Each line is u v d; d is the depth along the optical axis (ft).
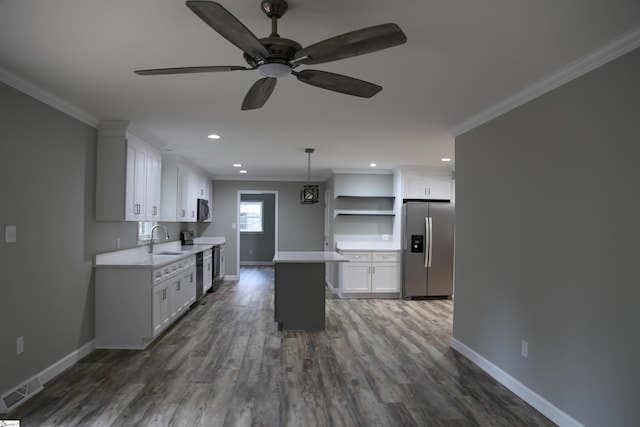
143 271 12.44
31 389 9.12
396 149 16.65
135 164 13.12
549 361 8.44
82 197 11.55
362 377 10.52
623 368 6.64
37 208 9.53
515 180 9.77
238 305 19.12
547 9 5.65
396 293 21.68
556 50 7.04
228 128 13.15
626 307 6.59
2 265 8.42
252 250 35.88
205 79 8.61
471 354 11.82
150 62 7.70
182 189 19.69
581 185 7.59
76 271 11.31
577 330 7.66
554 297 8.32
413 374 10.77
